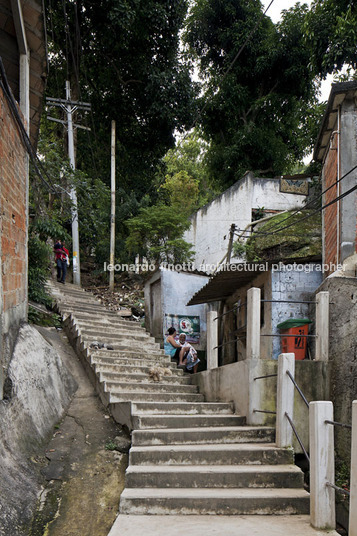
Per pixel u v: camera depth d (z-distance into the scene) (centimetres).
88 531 372
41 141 1125
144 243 1574
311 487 348
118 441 525
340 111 724
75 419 588
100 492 430
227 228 1509
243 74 1877
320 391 565
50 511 388
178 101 1794
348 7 1002
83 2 1591
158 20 1653
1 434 407
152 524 351
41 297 1022
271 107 1845
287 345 769
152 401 632
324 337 584
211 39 1912
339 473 515
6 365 477
